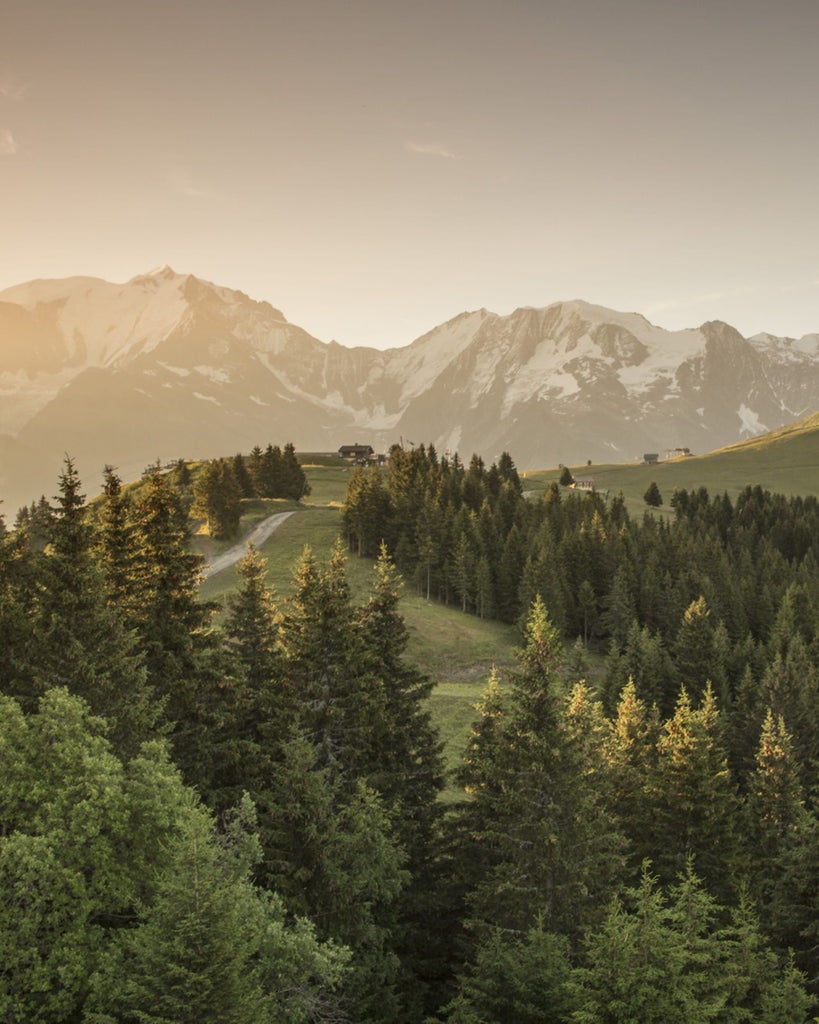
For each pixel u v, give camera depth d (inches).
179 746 1170.0
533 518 5428.2
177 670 1175.6
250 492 6471.5
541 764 1138.7
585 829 1139.9
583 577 4626.0
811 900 1219.9
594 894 1152.8
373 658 1357.0
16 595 1161.4
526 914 1097.4
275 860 979.3
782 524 6737.2
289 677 1282.0
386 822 1066.1
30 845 735.7
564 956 981.8
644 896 873.5
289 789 1003.3
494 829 1238.3
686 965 873.5
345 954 828.6
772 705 2586.1
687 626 3235.7
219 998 653.9
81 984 716.0
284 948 803.4
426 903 1231.5
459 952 1230.9
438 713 2785.4
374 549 4916.3
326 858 970.7
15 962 690.8
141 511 1284.4
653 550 4940.9
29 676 1047.0
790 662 2930.6
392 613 1513.3
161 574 1230.9
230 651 1369.3
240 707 1277.1
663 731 1947.6
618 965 787.4
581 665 2356.1
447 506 5324.8
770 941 1245.1
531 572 4197.8
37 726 854.5
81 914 746.2
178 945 649.0
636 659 3125.0
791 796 1696.6
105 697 1023.6
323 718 1230.3
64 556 1090.1
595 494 6722.4
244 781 1186.6
